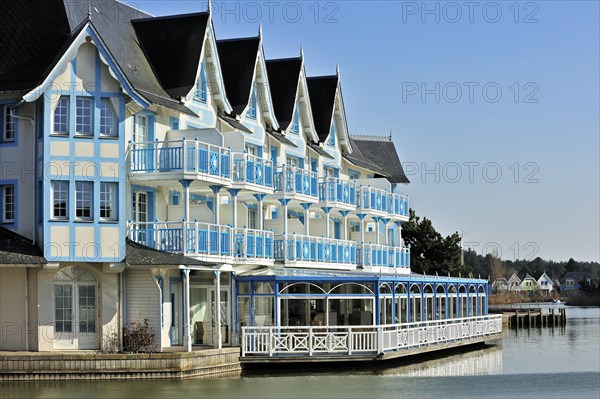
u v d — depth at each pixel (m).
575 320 110.81
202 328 44.16
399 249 64.62
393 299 47.44
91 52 38.72
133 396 32.75
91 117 38.69
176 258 39.16
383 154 75.00
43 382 36.09
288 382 37.16
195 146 40.31
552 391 35.44
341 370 42.75
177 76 44.09
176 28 45.50
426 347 49.47
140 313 39.38
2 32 41.66
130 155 39.94
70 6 42.03
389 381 37.88
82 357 36.56
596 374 40.94
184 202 40.22
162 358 37.38
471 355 54.16
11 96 39.62
